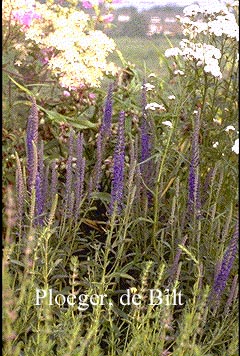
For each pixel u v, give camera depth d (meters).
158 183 3.19
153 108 3.38
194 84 3.40
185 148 3.63
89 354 2.44
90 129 3.96
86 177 3.74
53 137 3.98
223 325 2.71
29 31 3.91
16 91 4.01
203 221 3.29
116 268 2.92
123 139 2.98
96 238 3.54
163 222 3.39
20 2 3.89
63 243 3.20
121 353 2.57
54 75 4.07
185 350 2.46
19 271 2.78
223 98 3.73
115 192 2.99
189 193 3.06
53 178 3.10
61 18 4.02
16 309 2.34
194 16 3.54
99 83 3.97
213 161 3.50
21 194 2.79
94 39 3.96
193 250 3.10
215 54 3.33
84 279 3.14
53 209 2.55
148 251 3.29
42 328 2.49
